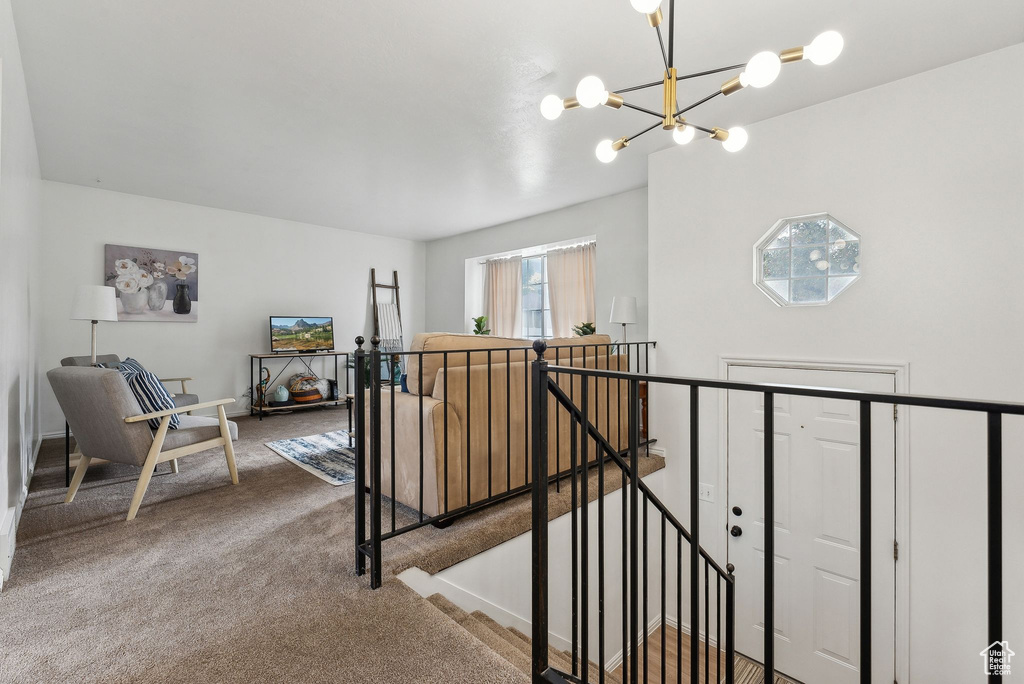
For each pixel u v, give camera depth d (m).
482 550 2.22
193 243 5.14
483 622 2.14
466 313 6.69
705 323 3.38
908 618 2.60
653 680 2.99
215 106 2.88
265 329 5.68
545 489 1.39
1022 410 0.65
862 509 0.79
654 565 3.52
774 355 3.06
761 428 3.13
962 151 2.42
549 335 5.93
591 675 2.36
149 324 4.85
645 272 4.59
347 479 3.09
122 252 4.67
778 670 3.07
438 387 2.39
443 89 2.71
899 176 2.60
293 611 1.64
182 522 2.39
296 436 4.41
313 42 2.27
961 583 2.45
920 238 2.54
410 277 7.14
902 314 2.60
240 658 1.41
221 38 2.23
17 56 2.20
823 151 2.86
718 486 3.32
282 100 2.82
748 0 1.97
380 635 1.53
